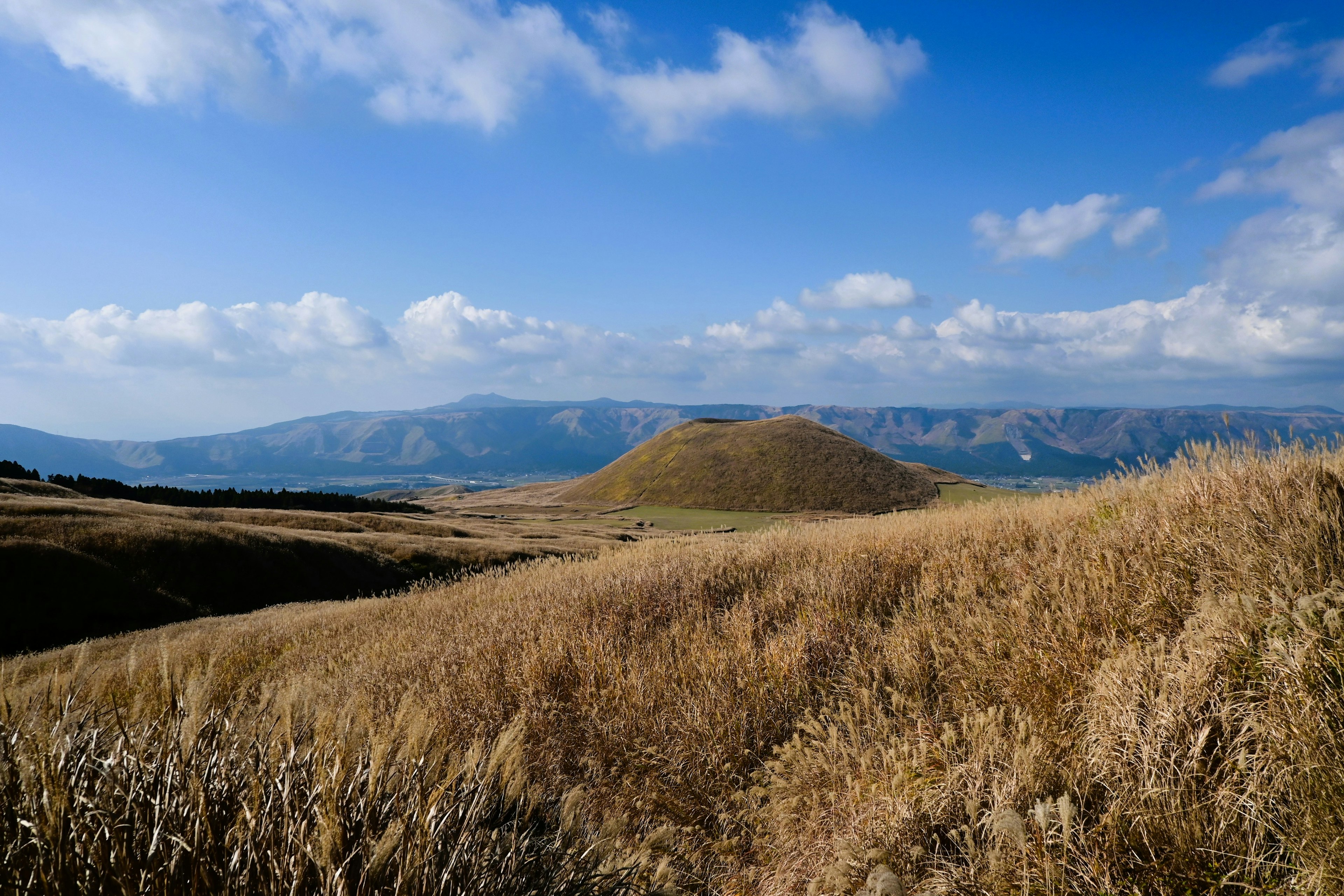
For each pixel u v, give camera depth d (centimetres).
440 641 680
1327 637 251
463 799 215
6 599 2127
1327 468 436
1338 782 203
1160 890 207
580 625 623
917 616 471
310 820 182
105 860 155
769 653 473
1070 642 352
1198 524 438
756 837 323
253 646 1005
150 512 3806
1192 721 258
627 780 376
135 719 217
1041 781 261
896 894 219
